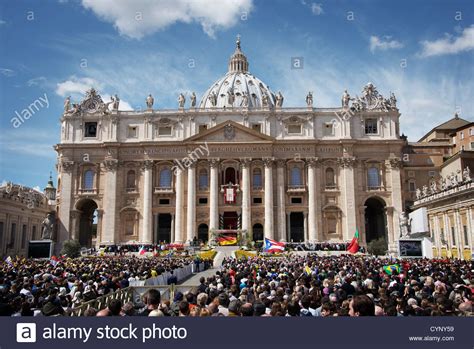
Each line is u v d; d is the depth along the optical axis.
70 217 85.44
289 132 87.06
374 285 17.89
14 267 32.06
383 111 87.56
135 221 85.31
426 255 51.97
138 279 25.42
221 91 143.00
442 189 64.38
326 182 85.88
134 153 87.00
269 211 83.06
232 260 49.28
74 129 88.56
